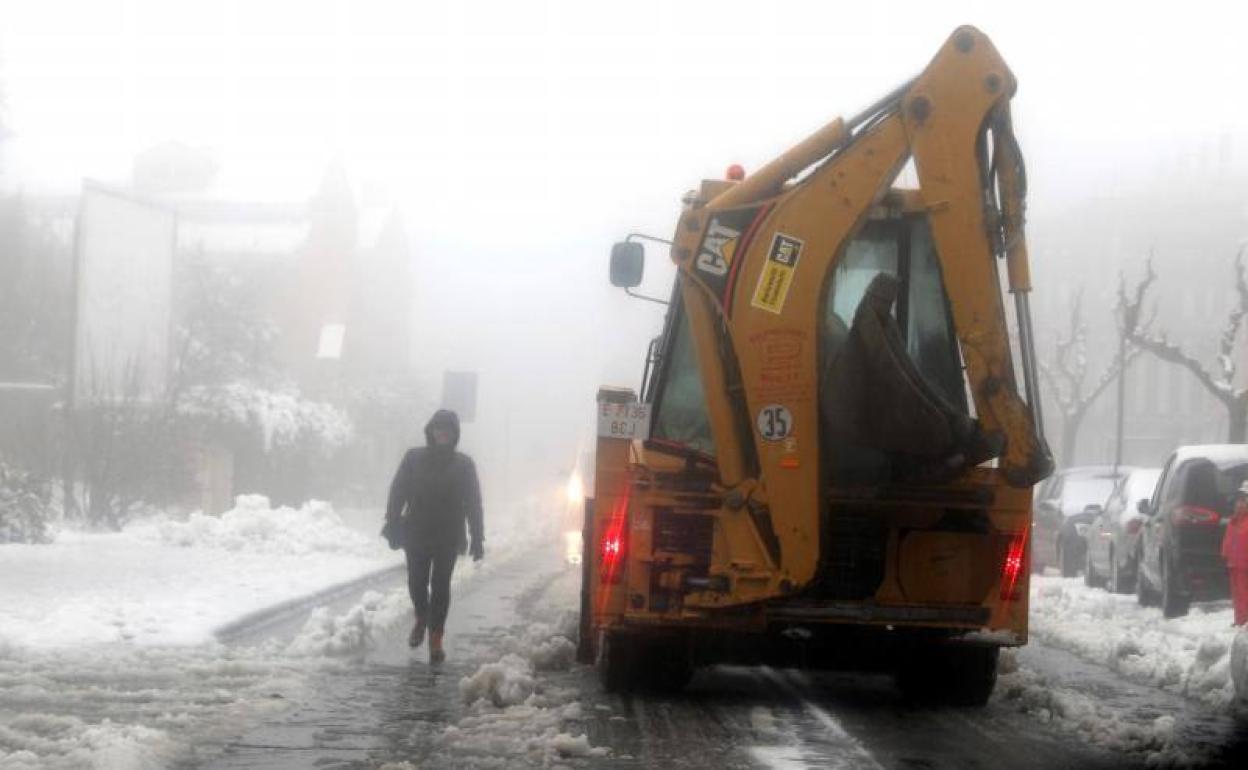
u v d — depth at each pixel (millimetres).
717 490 13180
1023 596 13281
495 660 16641
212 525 31734
